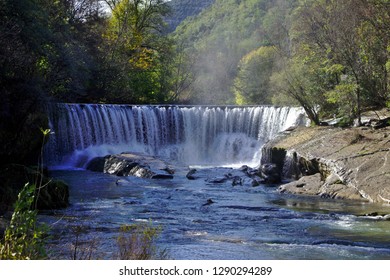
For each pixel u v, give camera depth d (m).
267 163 26.75
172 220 14.95
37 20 26.70
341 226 14.12
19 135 22.47
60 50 29.94
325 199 19.16
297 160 24.19
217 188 22.33
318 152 23.14
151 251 8.45
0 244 6.19
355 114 27.89
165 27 60.72
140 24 57.44
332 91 28.52
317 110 31.97
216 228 13.83
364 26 28.88
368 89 27.95
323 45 31.48
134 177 25.84
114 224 13.91
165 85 63.00
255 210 16.78
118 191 21.08
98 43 45.62
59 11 37.03
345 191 19.50
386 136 22.95
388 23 27.81
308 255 10.86
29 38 25.23
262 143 36.00
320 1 37.09
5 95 21.80
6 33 21.88
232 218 15.34
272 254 10.91
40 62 28.69
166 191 21.23
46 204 16.02
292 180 24.59
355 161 20.88
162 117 37.66
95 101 45.12
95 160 29.70
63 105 32.59
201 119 38.16
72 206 16.97
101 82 44.91
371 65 28.12
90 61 38.84
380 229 13.66
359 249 11.45
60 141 32.06
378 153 20.97
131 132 36.22
